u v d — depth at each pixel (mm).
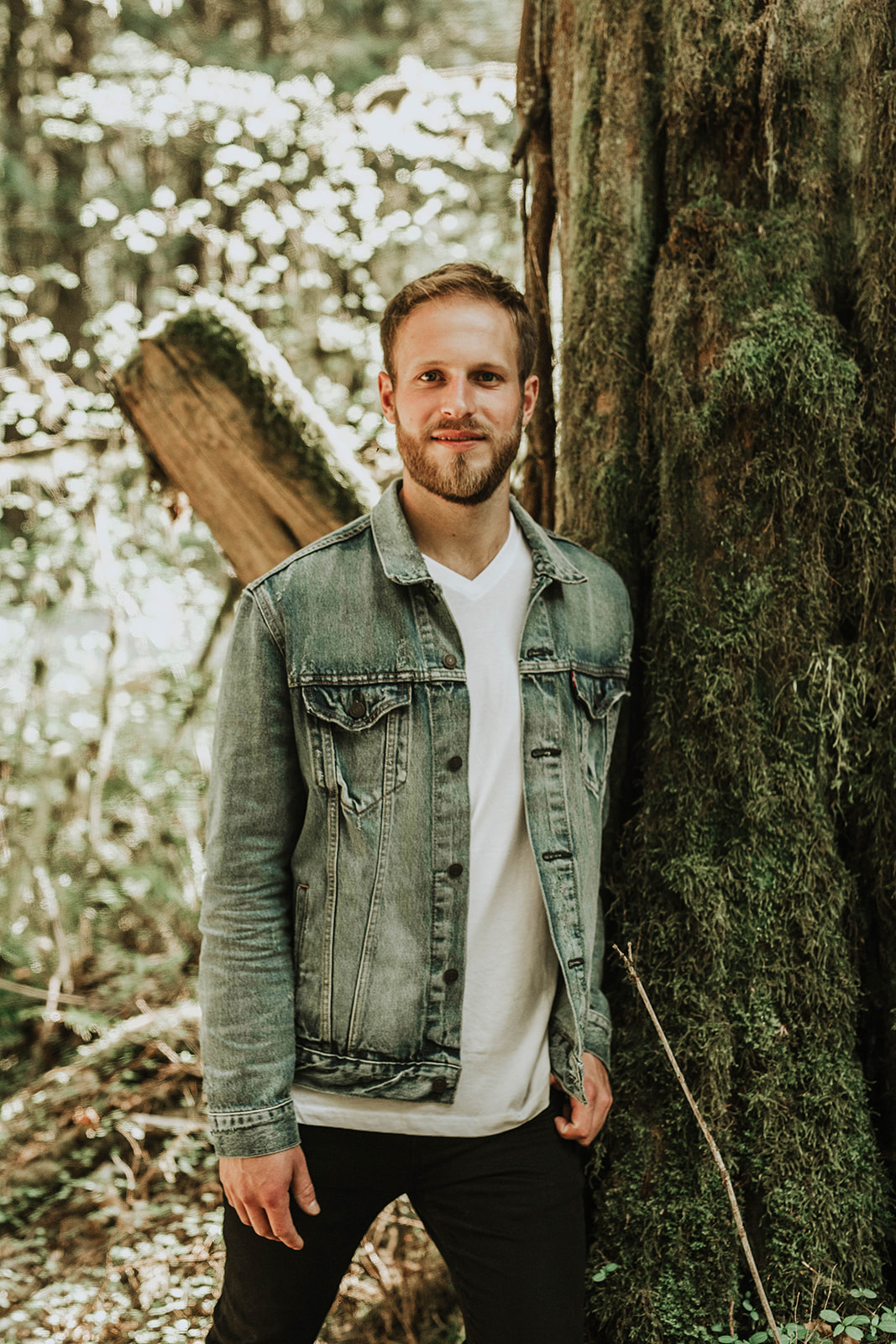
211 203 5766
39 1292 2543
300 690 1529
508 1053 1565
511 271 5516
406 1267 2326
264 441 2377
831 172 1834
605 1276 1813
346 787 1528
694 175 1896
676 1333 1785
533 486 2279
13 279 5633
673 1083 1842
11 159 8352
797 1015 1827
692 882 1843
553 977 1618
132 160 9094
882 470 1826
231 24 10148
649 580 1976
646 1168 1847
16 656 5543
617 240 1963
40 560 5266
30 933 4512
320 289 5551
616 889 1943
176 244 6594
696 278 1875
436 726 1541
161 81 5953
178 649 5465
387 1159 1550
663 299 1906
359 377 5262
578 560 1790
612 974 1952
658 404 1927
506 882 1576
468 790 1544
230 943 1521
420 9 10117
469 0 9844
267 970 1526
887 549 1825
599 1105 1682
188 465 2443
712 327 1851
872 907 1883
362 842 1525
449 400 1502
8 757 4914
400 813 1528
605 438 1993
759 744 1832
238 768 1539
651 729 1917
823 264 1841
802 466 1812
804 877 1827
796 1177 1792
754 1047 1816
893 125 1777
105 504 4754
